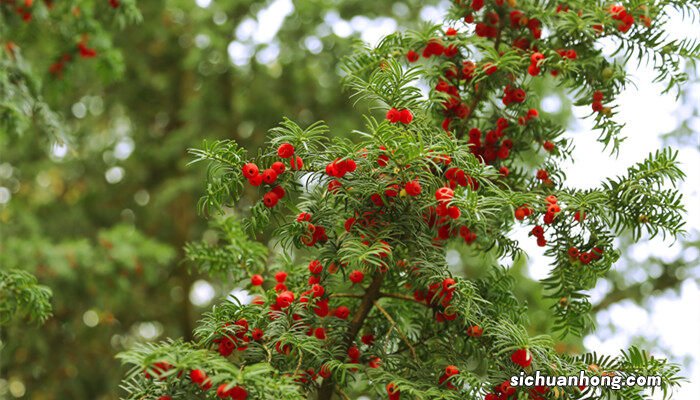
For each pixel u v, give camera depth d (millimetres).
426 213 1223
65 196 4020
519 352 1178
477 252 1344
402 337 1254
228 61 3434
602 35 1276
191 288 3820
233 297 1217
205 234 3668
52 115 1761
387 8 3518
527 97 1321
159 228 3941
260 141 3455
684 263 3098
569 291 1256
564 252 1252
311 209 1229
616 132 1287
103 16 1986
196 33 3426
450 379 1210
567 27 1272
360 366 1197
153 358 1103
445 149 1186
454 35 1296
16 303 1435
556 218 1237
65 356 3379
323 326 1242
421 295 1261
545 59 1255
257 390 1120
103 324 3389
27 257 2789
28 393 3361
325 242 1228
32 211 3822
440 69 1291
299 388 1188
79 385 3416
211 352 1200
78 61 2115
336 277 1252
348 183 1188
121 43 3691
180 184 3357
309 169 1200
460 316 1229
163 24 3738
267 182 1194
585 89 1300
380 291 1316
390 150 1168
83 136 3836
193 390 1148
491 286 1289
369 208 1207
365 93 1207
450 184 1207
